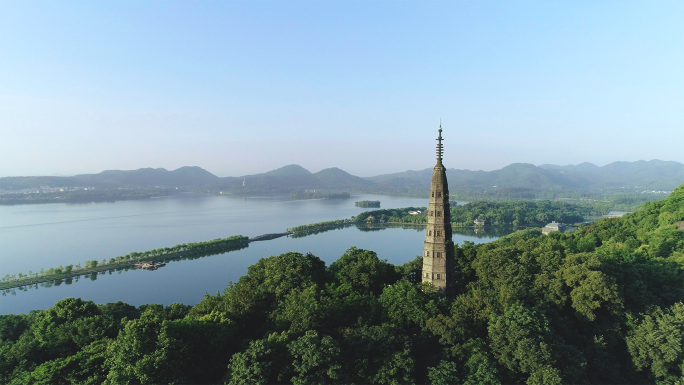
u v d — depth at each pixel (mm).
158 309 118562
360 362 73938
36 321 104500
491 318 85500
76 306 108375
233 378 67125
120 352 69188
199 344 76000
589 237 190500
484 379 73000
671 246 142625
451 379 74625
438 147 101625
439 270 101250
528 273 101625
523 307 83688
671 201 195625
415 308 90188
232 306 95500
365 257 119062
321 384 68062
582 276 93375
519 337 78250
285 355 74000
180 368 69938
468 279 117625
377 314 94562
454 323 83625
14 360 85500
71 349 93562
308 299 88938
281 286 104875
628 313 91688
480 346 80500
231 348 80375
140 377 65250
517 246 128375
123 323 99562
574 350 80938
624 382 86000
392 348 76562
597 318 93125
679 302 95375
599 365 84312
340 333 83562
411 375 76875
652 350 85438
